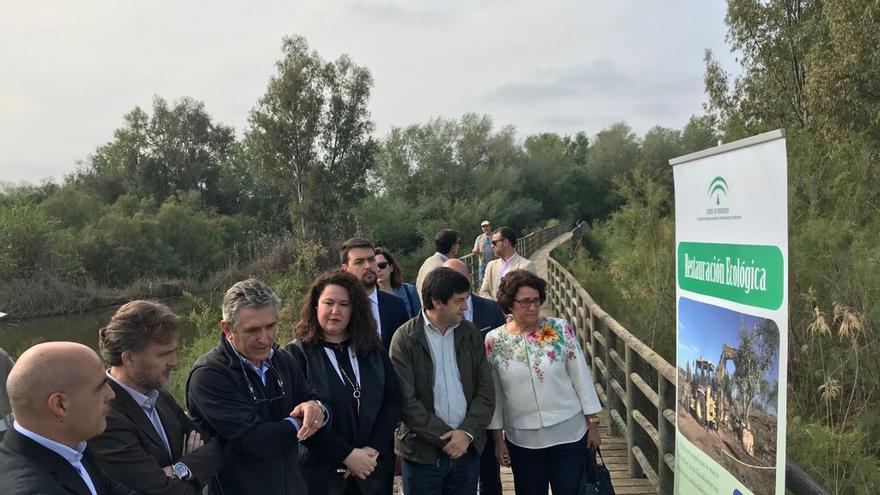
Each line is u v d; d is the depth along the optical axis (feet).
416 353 9.89
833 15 37.68
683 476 8.28
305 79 110.73
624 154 174.29
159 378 6.97
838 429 15.01
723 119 59.31
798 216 23.47
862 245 20.24
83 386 5.53
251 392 7.90
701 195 7.44
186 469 7.06
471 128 155.74
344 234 110.83
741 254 6.41
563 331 10.16
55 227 94.94
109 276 91.40
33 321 71.92
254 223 144.05
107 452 6.45
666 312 26.16
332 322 9.18
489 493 11.87
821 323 15.90
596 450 10.22
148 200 127.85
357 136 116.78
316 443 8.81
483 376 10.02
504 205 141.49
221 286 89.61
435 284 9.68
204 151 169.89
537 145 180.86
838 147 30.91
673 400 11.98
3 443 5.49
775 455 5.73
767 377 5.90
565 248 66.49
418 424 9.51
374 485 9.36
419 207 131.13
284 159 112.27
